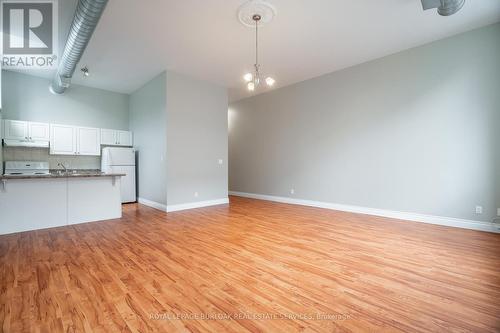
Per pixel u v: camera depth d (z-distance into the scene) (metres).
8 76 4.97
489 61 3.48
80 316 1.61
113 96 6.43
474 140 3.61
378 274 2.23
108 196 4.47
